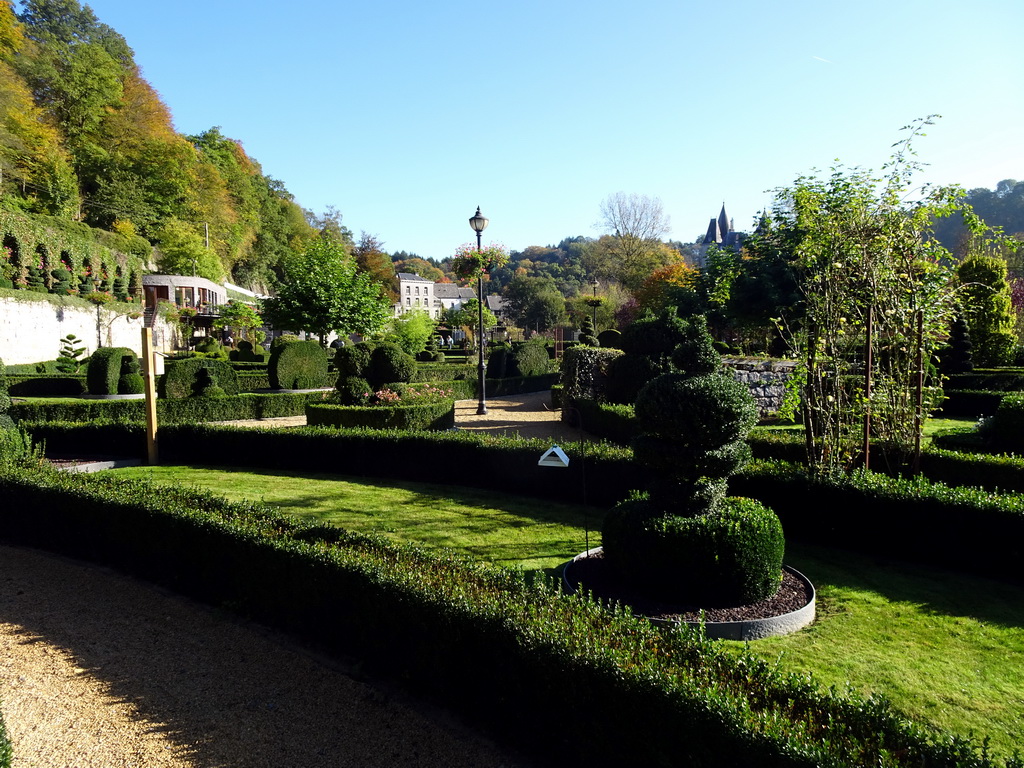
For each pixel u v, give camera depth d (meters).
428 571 4.16
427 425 13.05
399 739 3.44
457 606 3.54
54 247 30.89
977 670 3.84
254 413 16.73
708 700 2.53
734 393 4.66
